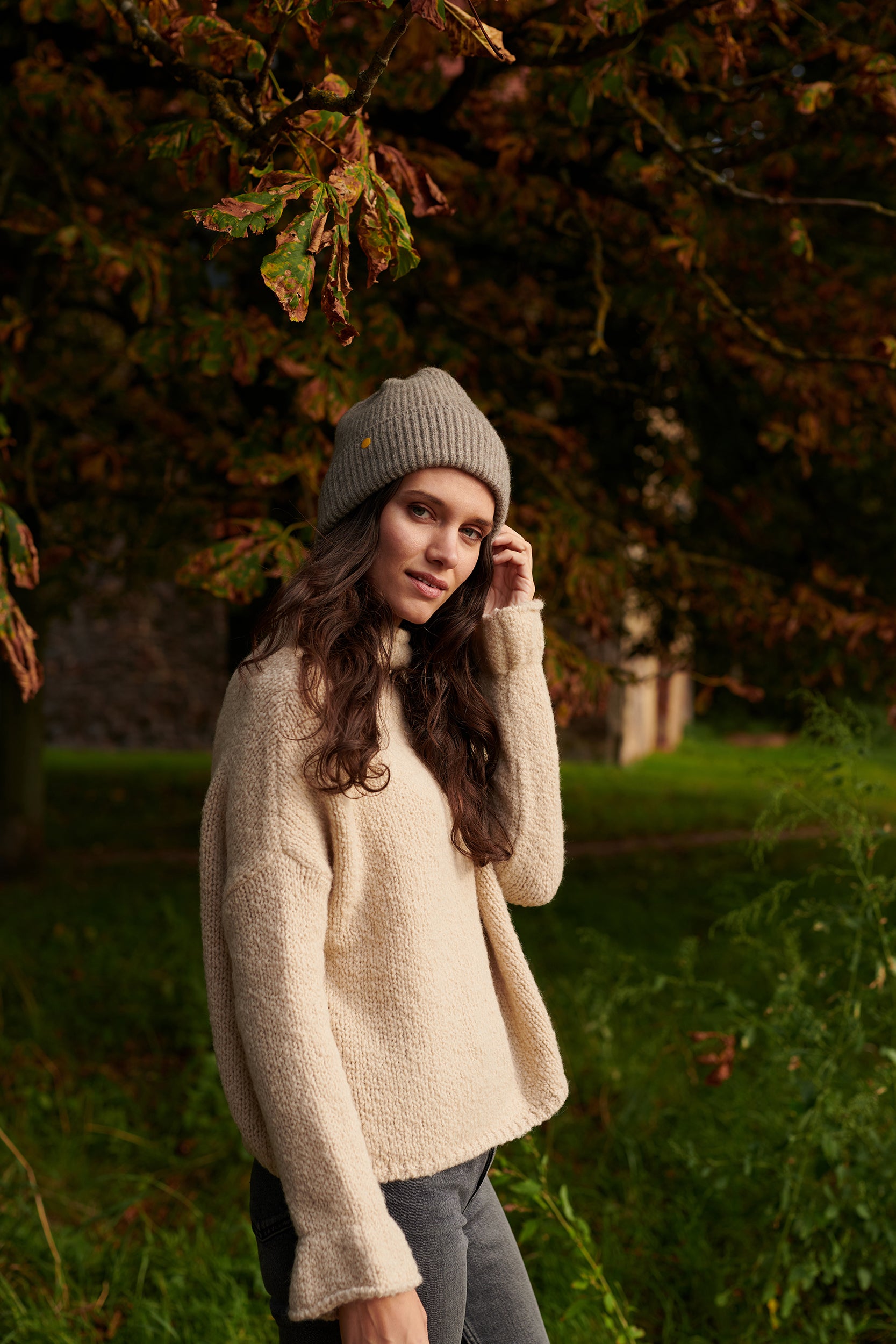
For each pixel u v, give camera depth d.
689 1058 3.50
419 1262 1.33
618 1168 3.18
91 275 3.42
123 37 2.78
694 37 2.70
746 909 2.74
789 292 4.25
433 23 1.36
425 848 1.38
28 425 3.88
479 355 4.36
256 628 1.44
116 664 15.99
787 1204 2.39
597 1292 2.11
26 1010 4.41
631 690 15.86
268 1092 1.22
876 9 2.70
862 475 5.36
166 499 3.83
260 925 1.26
